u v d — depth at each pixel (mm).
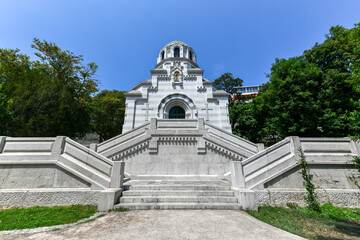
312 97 11797
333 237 4098
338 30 16297
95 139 30547
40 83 12391
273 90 13758
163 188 7242
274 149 7293
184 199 6395
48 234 4074
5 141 7242
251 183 6676
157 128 11133
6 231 4266
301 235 4121
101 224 4668
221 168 10344
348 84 11172
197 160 10477
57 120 12922
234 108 22859
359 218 5359
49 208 5902
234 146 10477
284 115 11992
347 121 10734
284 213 5621
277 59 14906
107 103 26062
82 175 6656
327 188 6789
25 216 5203
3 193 6195
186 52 23188
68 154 7203
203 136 10758
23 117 10844
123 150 10477
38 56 16266
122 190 6820
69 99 14680
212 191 6836
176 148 10695
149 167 10312
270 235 4043
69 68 17438
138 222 4789
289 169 6906
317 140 7449
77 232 4172
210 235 3984
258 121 20453
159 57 24531
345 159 7129
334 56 15148
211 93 18641
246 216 5355
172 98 18234
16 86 11398
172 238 3818
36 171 6773
